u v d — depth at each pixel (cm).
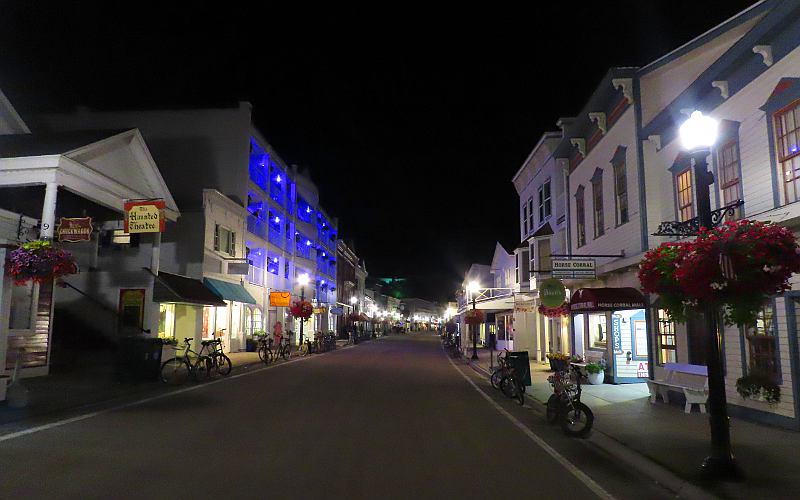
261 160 3747
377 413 1242
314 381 1881
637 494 683
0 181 1596
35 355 1633
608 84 1698
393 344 5788
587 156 2069
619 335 1819
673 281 797
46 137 1836
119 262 2702
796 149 1023
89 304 2238
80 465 744
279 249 4094
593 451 917
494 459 843
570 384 1071
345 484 685
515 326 3244
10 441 881
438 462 812
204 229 2797
